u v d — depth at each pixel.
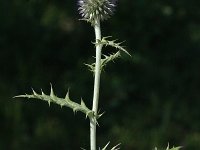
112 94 15.17
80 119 13.70
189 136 13.89
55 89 14.98
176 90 15.99
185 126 14.49
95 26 6.01
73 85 15.11
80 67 15.70
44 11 16.77
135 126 14.06
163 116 14.51
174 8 18.52
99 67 5.77
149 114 14.64
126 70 16.06
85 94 14.97
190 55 17.28
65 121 13.57
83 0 6.05
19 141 12.75
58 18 16.75
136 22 17.72
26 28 16.16
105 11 6.00
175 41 17.69
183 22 18.30
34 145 12.70
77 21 16.83
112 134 13.58
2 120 13.23
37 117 13.54
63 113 13.75
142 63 16.50
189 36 17.91
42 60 15.75
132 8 18.00
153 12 18.11
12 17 16.22
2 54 15.44
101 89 15.20
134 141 13.36
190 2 18.81
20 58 15.49
